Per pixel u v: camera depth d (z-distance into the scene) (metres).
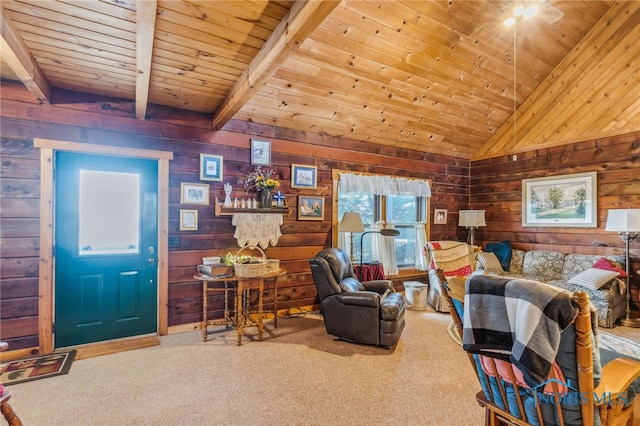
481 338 1.29
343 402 2.19
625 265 4.09
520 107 5.12
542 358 1.09
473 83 4.36
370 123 4.55
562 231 4.85
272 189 4.01
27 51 2.41
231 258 3.62
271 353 2.99
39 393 2.29
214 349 3.08
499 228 5.67
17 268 2.90
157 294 3.51
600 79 4.35
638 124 4.11
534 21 3.77
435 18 3.35
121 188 3.38
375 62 3.60
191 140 3.68
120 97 3.30
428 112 4.64
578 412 1.20
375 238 4.99
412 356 2.94
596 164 4.48
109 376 2.54
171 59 2.66
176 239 3.58
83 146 3.14
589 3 3.93
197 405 2.14
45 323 2.97
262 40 2.41
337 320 3.28
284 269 3.88
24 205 2.92
